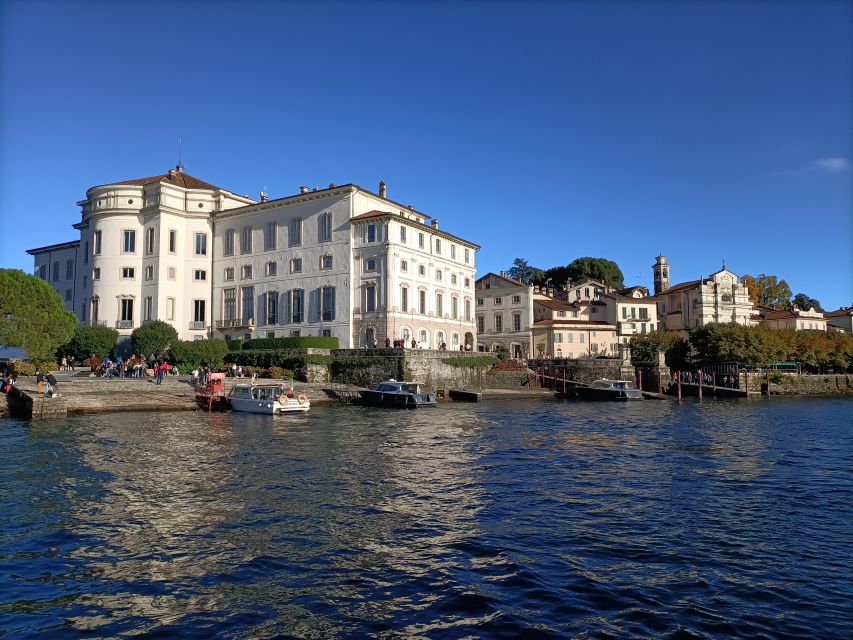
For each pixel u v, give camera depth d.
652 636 9.40
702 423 39.50
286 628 9.61
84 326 62.16
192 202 68.75
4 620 9.82
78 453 23.91
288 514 15.80
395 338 59.78
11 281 46.34
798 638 9.39
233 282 68.00
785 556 13.05
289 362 56.34
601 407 52.72
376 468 21.91
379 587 11.22
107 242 66.25
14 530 14.34
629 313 93.31
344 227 61.72
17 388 38.12
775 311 109.56
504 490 18.80
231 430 31.97
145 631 9.50
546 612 10.23
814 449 27.80
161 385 45.94
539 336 88.06
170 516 15.55
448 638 9.30
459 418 40.22
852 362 87.44
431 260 67.00
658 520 15.66
